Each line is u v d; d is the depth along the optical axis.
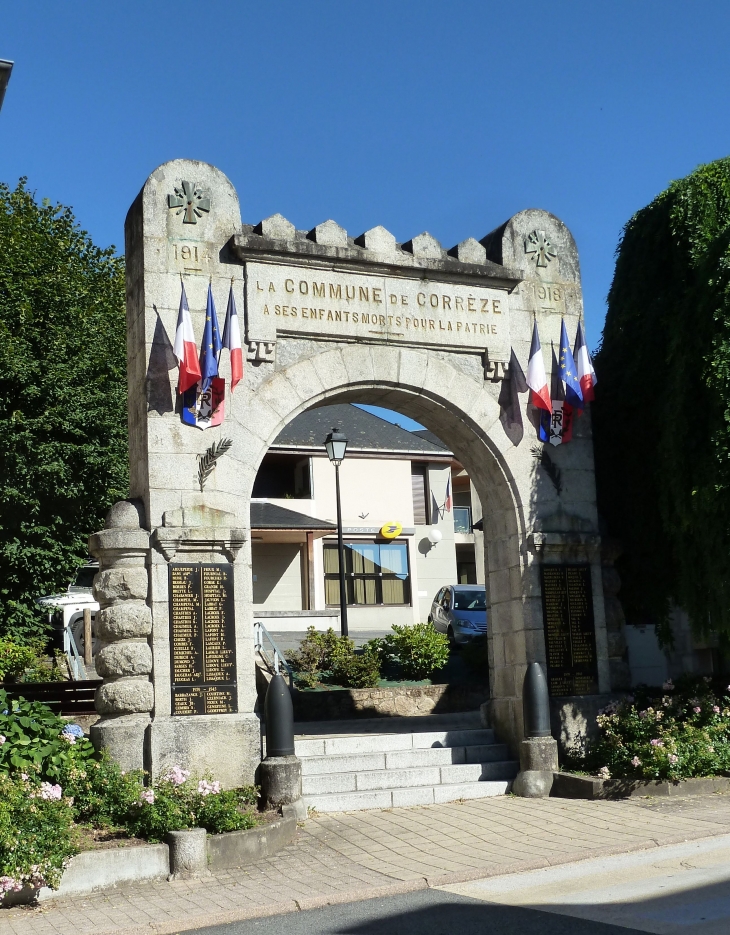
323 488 37.22
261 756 12.42
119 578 12.29
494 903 8.64
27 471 20.28
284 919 8.54
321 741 13.88
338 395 13.91
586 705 14.22
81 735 11.41
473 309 14.69
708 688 14.45
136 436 13.12
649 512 15.27
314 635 21.16
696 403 13.94
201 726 12.06
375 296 14.09
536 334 14.52
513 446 14.62
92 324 22.88
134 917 8.57
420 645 20.22
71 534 21.27
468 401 14.48
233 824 10.53
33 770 10.23
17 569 20.78
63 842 9.23
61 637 21.83
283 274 13.61
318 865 10.21
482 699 19.00
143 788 10.64
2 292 21.72
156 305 12.98
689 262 15.20
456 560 42.59
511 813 12.23
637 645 15.80
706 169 15.52
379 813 12.48
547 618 14.34
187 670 12.22
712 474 13.45
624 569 15.78
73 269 25.09
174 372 12.88
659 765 12.70
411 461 38.91
